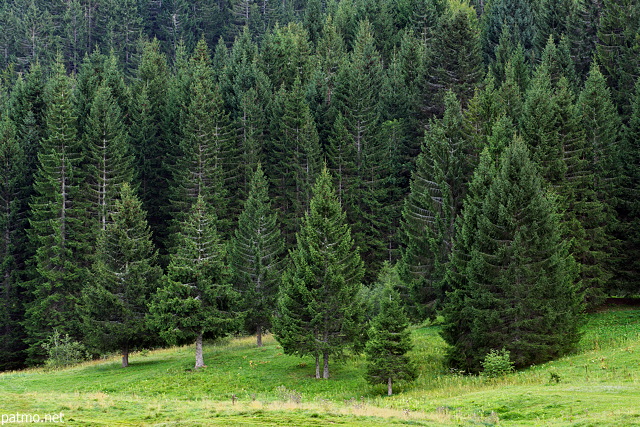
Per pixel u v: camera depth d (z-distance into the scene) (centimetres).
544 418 1925
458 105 5344
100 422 1894
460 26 7181
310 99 7769
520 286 3447
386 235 6625
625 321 4106
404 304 4625
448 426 1825
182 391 3409
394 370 3175
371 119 7131
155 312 4156
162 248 7081
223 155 7056
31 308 5550
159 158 7588
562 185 4472
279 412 2141
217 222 6312
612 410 1841
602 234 4562
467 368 3512
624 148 5144
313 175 6688
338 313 3709
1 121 7000
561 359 3303
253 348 4684
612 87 6681
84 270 5641
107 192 6231
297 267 3828
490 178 4006
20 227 6338
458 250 3891
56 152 6175
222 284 4309
